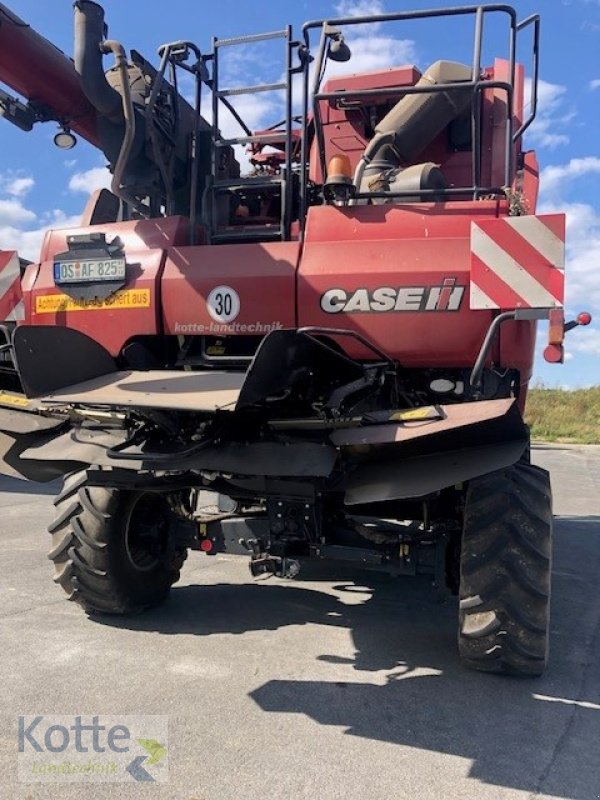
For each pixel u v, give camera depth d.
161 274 3.81
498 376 3.62
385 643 4.05
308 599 4.88
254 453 3.18
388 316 3.48
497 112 5.04
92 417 3.43
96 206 4.96
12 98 4.44
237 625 4.29
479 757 2.80
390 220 3.61
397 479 3.19
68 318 4.03
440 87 3.82
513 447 3.09
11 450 3.73
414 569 3.70
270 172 5.61
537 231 3.22
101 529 4.07
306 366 3.40
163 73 4.39
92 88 4.18
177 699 3.24
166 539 4.44
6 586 4.95
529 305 3.24
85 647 3.84
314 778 2.62
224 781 2.59
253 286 3.64
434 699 3.31
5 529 7.01
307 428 3.20
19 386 4.09
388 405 3.68
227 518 4.10
